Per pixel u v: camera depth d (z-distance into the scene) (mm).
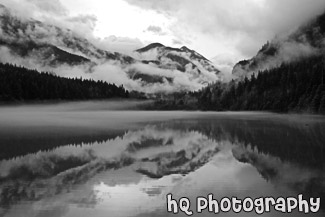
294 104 109812
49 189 22719
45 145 41281
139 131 59688
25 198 20891
